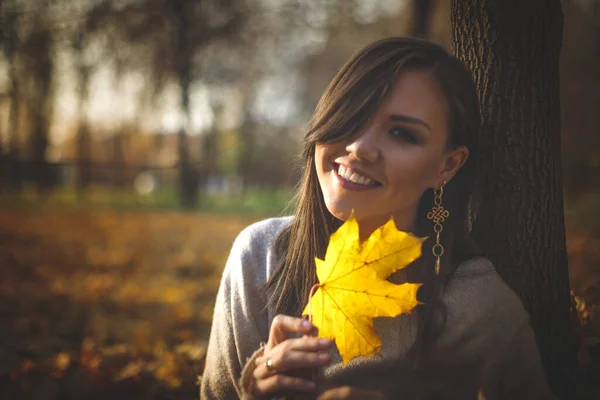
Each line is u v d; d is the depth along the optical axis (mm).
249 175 34812
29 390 3137
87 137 22562
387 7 15211
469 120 1558
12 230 11594
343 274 1325
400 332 1612
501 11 2047
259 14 16922
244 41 17781
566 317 2123
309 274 1661
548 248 2066
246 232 1874
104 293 6195
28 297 5867
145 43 16406
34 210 16438
